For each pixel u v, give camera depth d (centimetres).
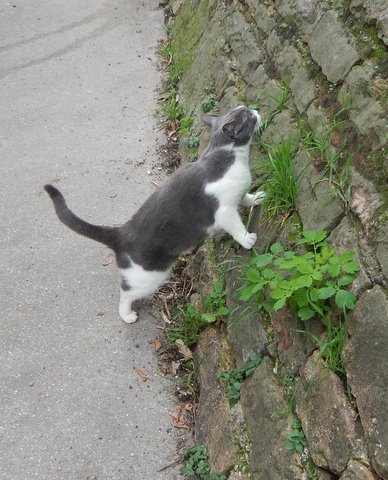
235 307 135
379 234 102
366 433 90
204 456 124
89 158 210
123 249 144
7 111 232
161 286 165
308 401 104
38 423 136
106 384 143
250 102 165
